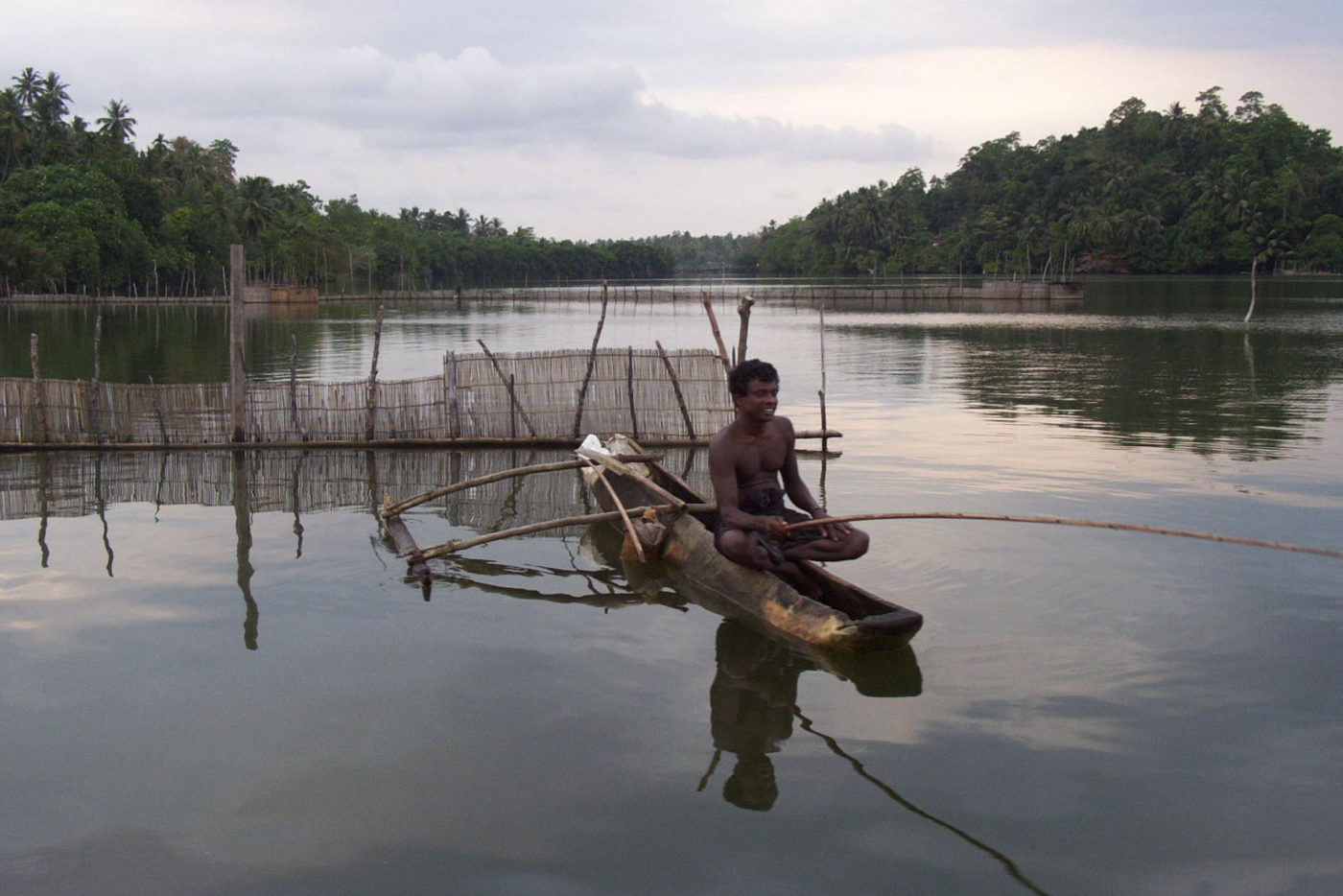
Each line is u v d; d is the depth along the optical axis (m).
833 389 17.69
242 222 81.12
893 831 3.69
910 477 9.91
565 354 12.27
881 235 130.62
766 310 59.53
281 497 9.29
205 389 11.86
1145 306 51.19
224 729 4.47
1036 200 117.94
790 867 3.47
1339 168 107.50
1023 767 4.15
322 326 41.03
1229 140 118.62
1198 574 6.66
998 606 6.09
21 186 66.94
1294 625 5.72
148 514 8.52
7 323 39.59
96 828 3.69
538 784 4.02
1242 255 98.69
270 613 6.02
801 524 6.18
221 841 3.61
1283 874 3.42
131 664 5.20
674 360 12.28
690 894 3.31
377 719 4.58
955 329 35.88
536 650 5.48
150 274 71.31
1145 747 4.31
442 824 3.72
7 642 5.49
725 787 4.01
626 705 4.77
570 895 3.30
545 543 7.88
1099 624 5.79
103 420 11.75
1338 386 17.61
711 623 5.98
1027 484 9.48
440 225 159.00
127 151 84.56
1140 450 11.30
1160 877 3.41
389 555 7.32
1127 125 129.00
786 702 4.81
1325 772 4.09
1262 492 9.01
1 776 4.05
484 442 12.23
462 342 31.58
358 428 12.07
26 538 7.68
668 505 7.39
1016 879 3.40
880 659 5.33
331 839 3.62
